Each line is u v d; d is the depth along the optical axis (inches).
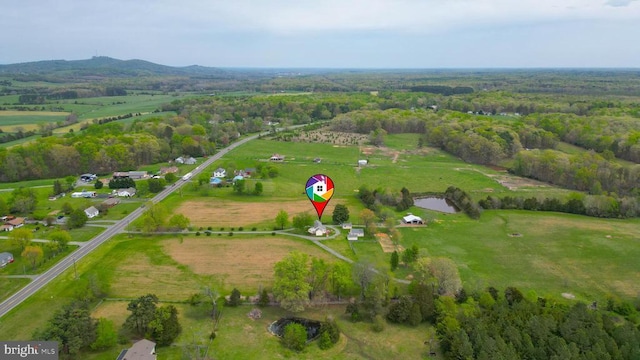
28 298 3358.8
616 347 2647.6
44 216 5103.3
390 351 2864.2
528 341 2716.5
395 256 3932.1
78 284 3570.4
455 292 3417.8
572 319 2866.6
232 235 4694.9
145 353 2647.6
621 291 3639.3
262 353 2807.6
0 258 3895.2
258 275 3826.3
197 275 3809.1
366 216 4815.5
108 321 2829.7
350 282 3400.6
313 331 3083.2
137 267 3924.7
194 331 3016.7
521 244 4569.4
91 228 4832.7
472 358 2610.7
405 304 3193.9
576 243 4591.5
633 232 4886.8
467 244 4562.0
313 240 4584.2
